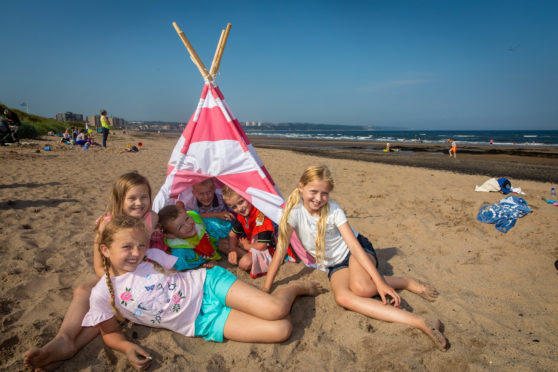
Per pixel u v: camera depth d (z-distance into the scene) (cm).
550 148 2936
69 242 407
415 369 209
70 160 1141
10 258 351
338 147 3005
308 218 315
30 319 258
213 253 362
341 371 211
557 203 621
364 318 267
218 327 243
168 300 238
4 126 1502
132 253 225
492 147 3080
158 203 362
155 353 229
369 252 315
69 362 221
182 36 359
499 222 504
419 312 280
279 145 3288
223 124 371
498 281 333
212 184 393
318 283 331
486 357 220
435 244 436
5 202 547
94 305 229
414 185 870
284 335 236
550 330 254
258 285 327
